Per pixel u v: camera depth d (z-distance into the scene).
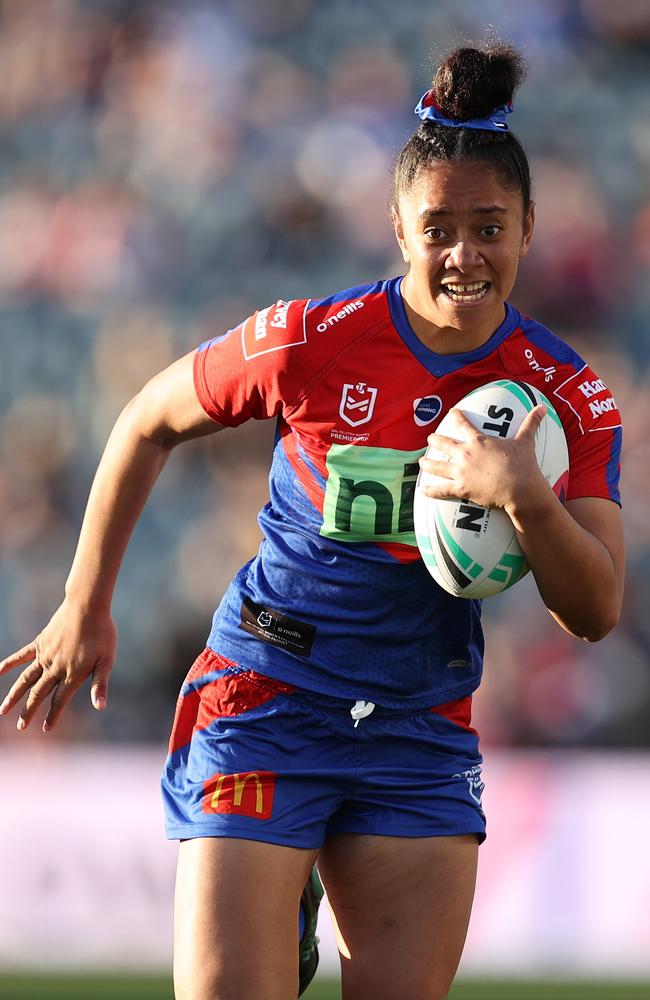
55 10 49.06
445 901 11.12
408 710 11.39
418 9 47.66
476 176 10.30
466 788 11.58
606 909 24.48
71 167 45.28
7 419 40.12
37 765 25.80
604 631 11.05
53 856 25.30
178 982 10.45
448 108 10.41
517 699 31.33
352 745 11.34
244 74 46.59
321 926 24.72
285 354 10.96
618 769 25.02
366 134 44.31
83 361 40.84
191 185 43.69
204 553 35.69
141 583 35.72
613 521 10.95
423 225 10.41
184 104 45.94
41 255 43.09
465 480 10.25
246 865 10.73
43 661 12.53
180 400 11.57
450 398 10.90
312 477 11.17
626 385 38.41
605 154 43.44
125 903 25.00
